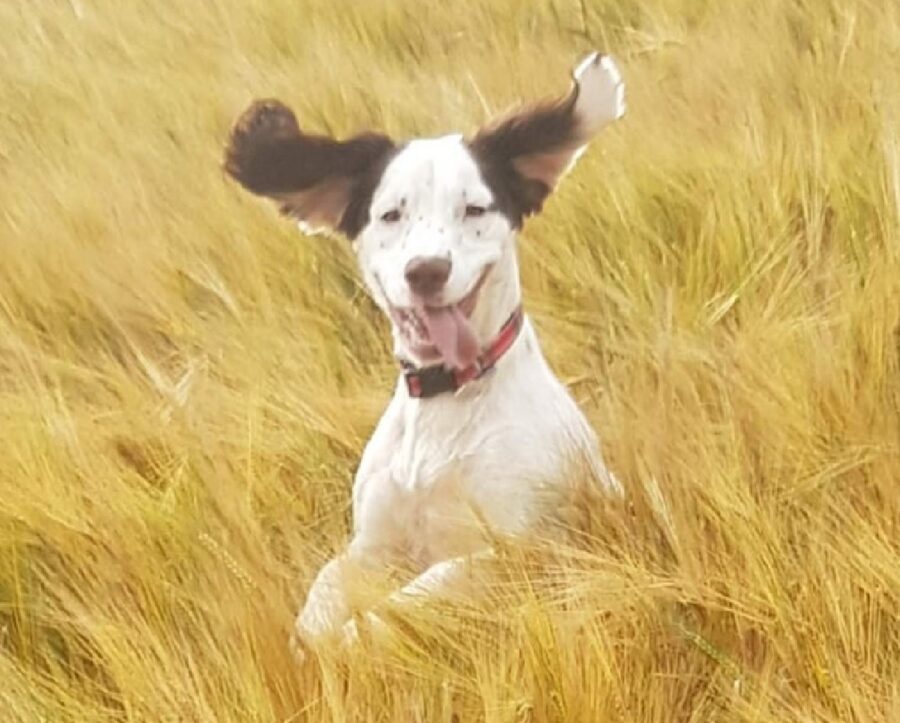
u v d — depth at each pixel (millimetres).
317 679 2727
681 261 3604
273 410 3230
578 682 2648
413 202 2953
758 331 3248
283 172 3035
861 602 2754
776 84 4113
